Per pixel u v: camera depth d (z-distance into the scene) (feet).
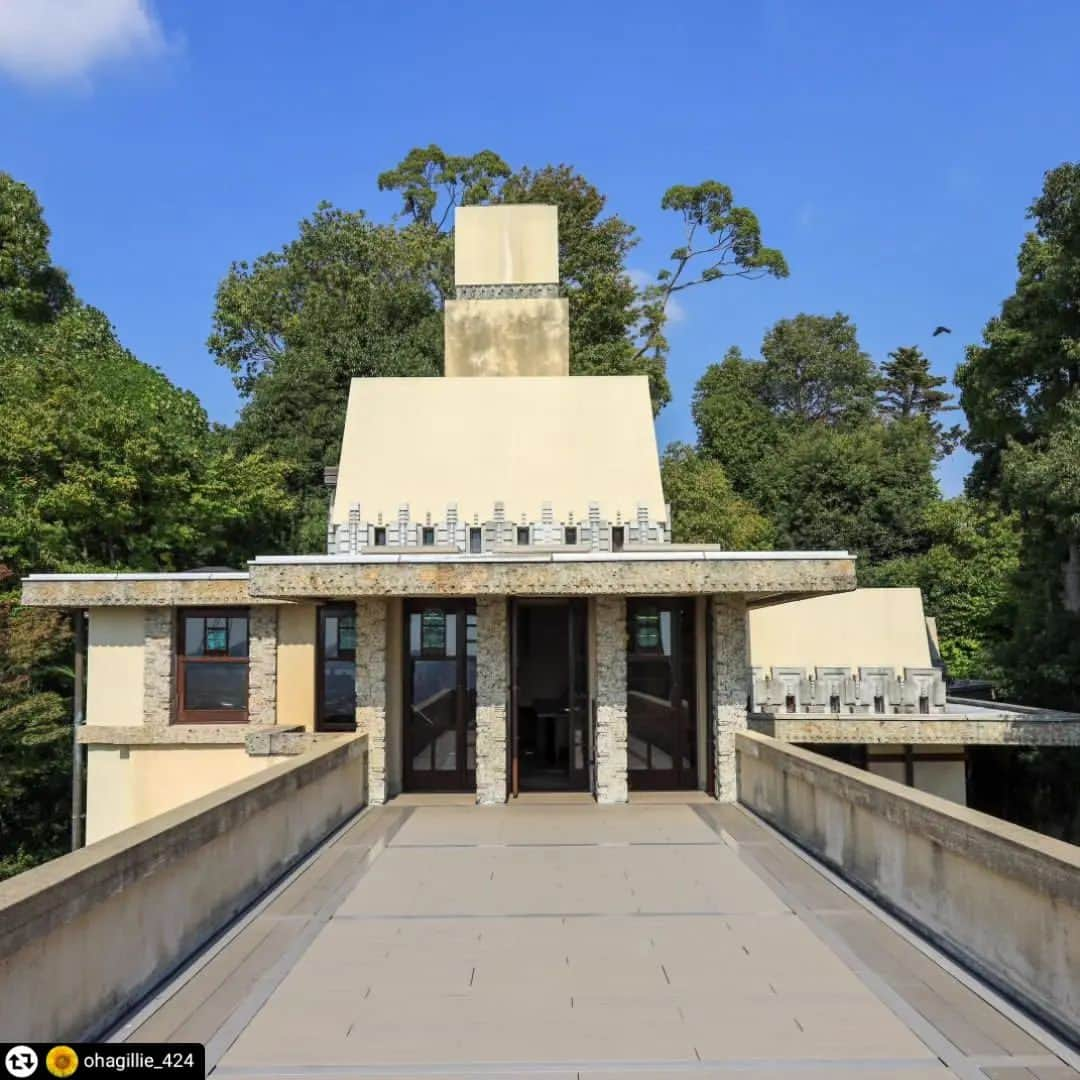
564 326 68.59
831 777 32.42
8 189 130.93
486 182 163.32
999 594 111.96
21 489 89.20
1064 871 18.11
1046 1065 17.62
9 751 74.28
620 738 45.34
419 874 32.58
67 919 17.47
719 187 151.84
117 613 54.60
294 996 21.63
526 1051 18.76
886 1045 18.78
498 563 41.98
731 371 197.57
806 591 42.37
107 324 128.36
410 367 127.44
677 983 22.43
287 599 48.44
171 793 53.78
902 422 167.12
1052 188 78.89
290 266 147.33
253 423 126.52
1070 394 78.79
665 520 57.57
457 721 49.01
